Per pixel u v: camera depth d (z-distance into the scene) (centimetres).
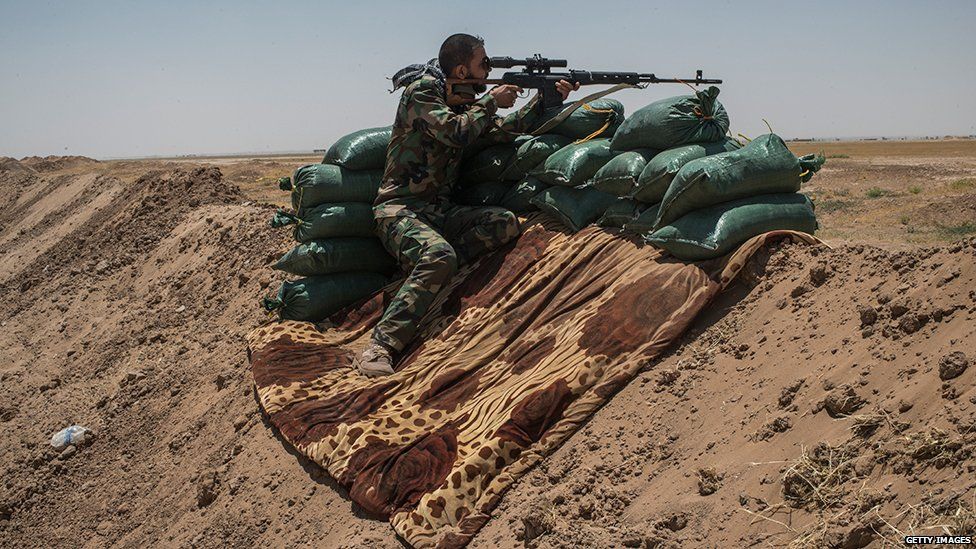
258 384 608
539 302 555
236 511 539
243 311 863
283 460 551
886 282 409
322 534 474
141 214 1353
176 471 648
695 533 345
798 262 471
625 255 550
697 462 390
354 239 689
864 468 317
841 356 386
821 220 1692
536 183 648
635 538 359
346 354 623
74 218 1688
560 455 453
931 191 2048
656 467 406
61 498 710
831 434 346
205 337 859
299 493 516
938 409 316
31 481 732
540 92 627
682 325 472
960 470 286
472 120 599
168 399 775
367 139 679
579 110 636
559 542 383
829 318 420
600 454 435
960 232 1352
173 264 1115
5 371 1049
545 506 400
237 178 4216
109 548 610
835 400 353
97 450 757
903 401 331
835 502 313
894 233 1410
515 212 667
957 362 322
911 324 369
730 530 334
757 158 491
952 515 270
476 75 622
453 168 654
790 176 498
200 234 1134
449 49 618
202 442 657
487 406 493
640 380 466
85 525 655
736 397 412
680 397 439
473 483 445
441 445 477
